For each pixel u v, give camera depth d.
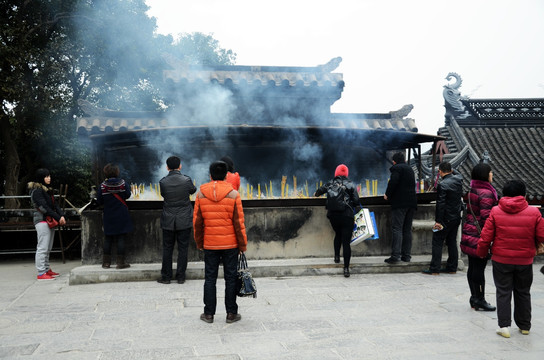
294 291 5.47
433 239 6.55
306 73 9.71
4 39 14.72
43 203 6.34
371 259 6.95
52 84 16.67
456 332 3.89
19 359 3.23
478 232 4.51
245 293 4.10
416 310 4.61
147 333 3.83
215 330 3.92
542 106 12.66
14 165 17.45
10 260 8.97
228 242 4.08
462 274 6.63
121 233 6.13
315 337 3.74
